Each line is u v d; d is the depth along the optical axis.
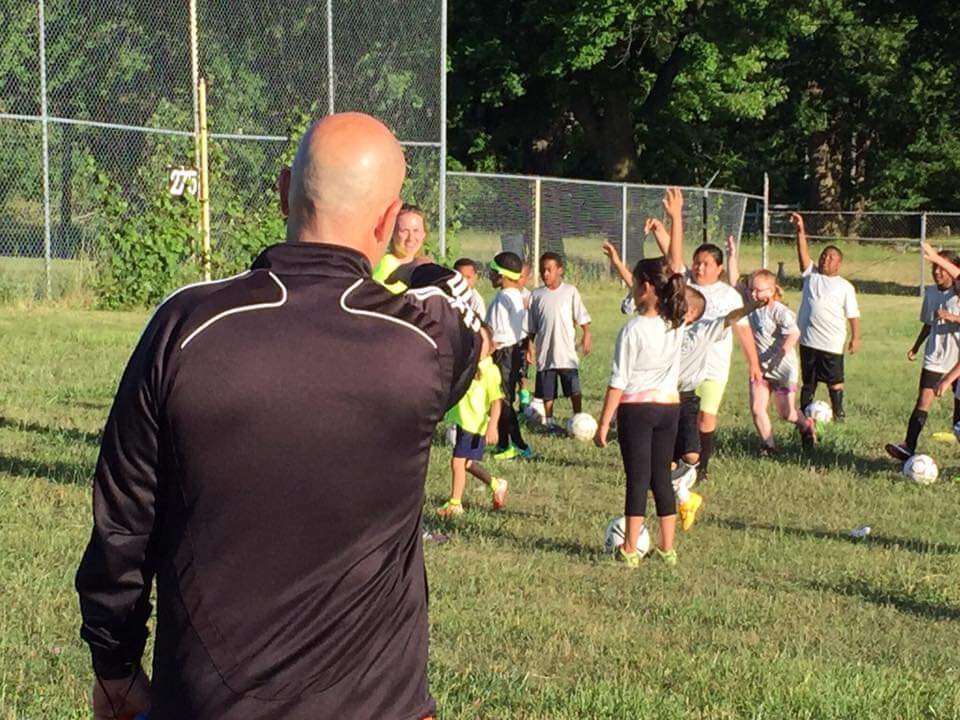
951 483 11.05
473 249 27.30
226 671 2.46
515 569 7.43
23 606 5.96
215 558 2.46
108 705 2.71
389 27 22.42
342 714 2.48
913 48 39.12
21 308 18.78
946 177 58.03
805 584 7.57
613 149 40.16
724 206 32.72
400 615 2.56
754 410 11.83
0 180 19.42
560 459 11.49
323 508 2.47
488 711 5.06
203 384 2.43
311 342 2.49
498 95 37.47
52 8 19.77
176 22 20.67
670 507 7.92
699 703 5.34
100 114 20.25
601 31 35.62
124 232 20.11
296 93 21.81
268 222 21.39
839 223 46.50
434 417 2.60
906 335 24.92
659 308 7.70
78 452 9.80
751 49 40.88
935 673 5.96
